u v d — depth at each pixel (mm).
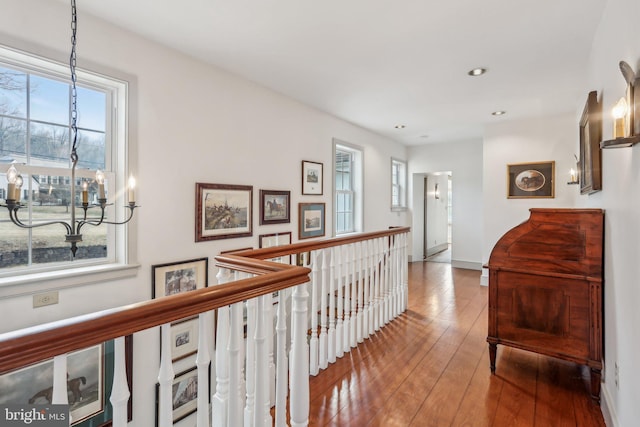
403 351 2750
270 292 1317
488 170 5133
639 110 1370
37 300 2006
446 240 9328
